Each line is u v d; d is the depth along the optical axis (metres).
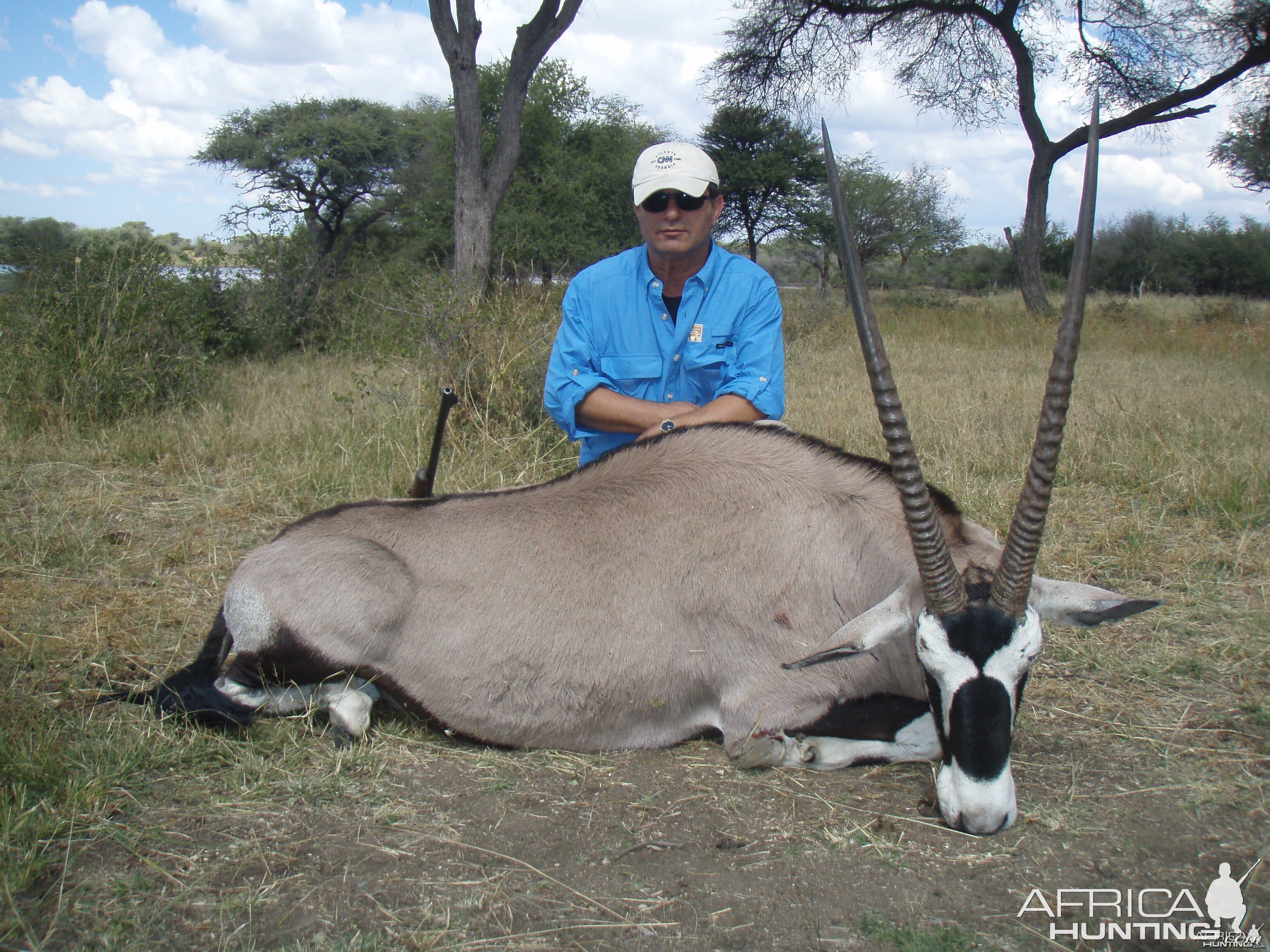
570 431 4.03
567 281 14.20
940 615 2.55
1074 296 2.34
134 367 7.93
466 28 11.88
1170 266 41.12
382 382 7.96
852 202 30.80
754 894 2.47
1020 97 21.53
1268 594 4.36
